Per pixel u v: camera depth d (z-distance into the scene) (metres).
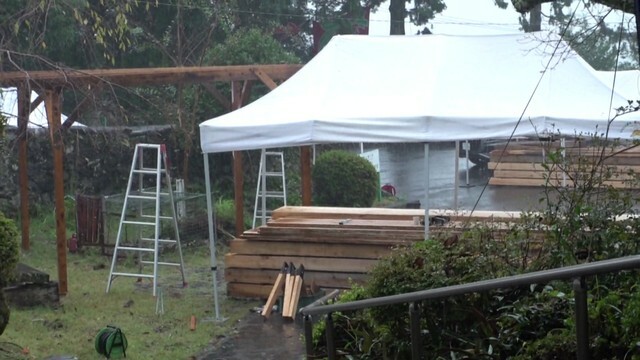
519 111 9.26
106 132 14.47
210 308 10.41
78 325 9.42
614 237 4.63
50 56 17.52
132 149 17.62
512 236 5.10
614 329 3.69
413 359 3.89
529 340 4.27
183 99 17.55
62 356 8.06
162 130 18.09
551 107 9.27
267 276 10.72
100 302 10.65
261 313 10.00
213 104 18.58
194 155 18.61
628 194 4.93
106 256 13.87
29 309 10.00
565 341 3.94
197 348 8.57
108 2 14.57
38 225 15.89
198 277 12.52
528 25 12.83
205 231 15.19
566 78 9.76
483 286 3.30
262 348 8.48
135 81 12.11
